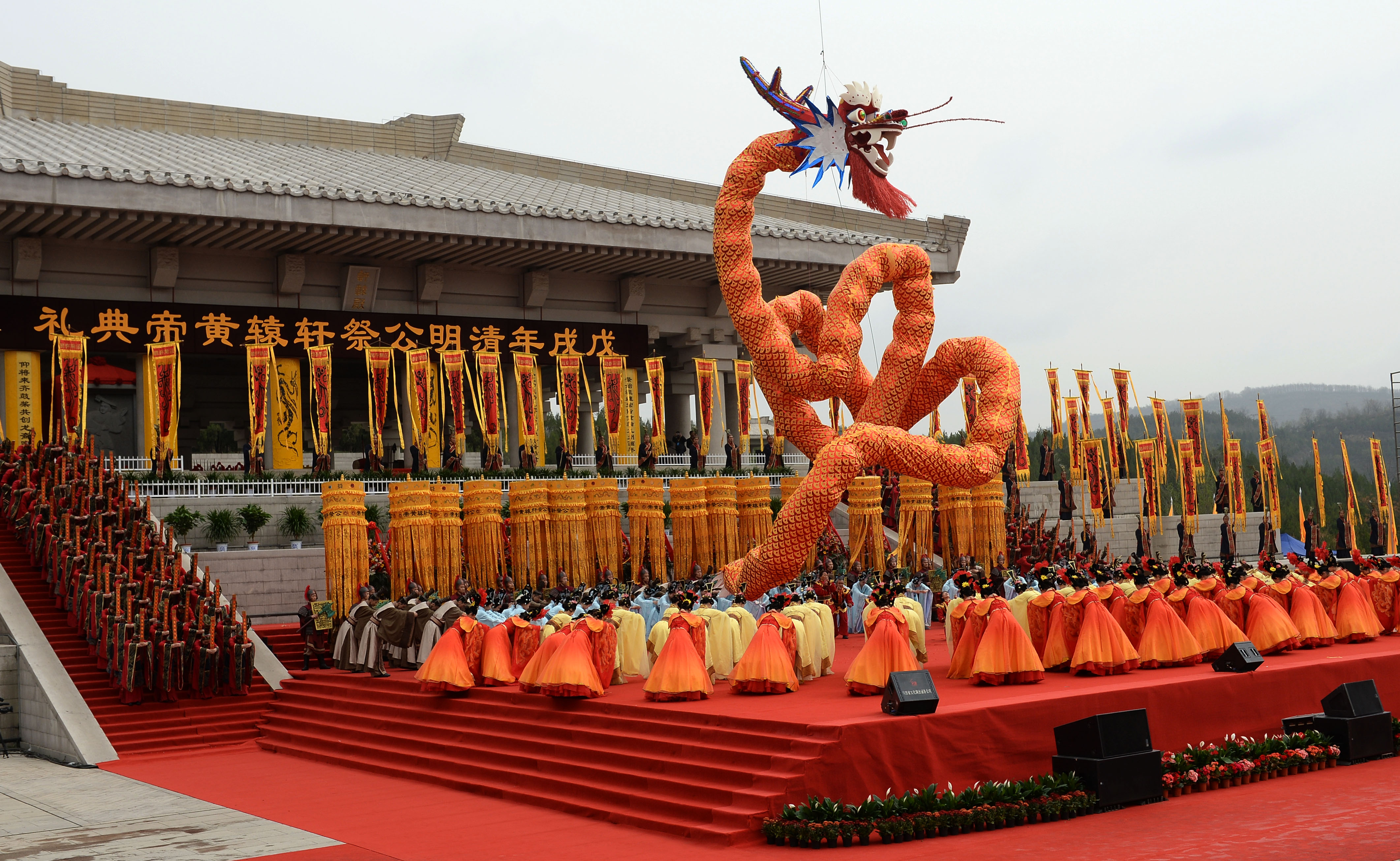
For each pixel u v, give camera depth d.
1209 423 195.62
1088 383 46.47
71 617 24.33
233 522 31.69
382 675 22.50
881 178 23.27
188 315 39.09
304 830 14.34
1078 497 47.59
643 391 57.22
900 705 14.01
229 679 23.23
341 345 41.56
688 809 13.61
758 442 53.91
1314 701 17.73
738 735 14.59
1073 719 15.05
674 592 24.55
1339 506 53.44
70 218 34.81
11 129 40.25
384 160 48.53
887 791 13.58
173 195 35.22
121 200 34.50
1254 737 16.81
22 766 20.36
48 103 43.91
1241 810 13.61
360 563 27.61
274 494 33.47
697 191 54.34
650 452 42.16
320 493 33.94
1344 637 21.91
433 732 19.05
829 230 50.47
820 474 21.78
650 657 20.78
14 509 27.62
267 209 36.62
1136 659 18.14
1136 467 52.53
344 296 41.62
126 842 13.98
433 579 29.66
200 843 13.80
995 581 18.56
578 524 32.91
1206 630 18.98
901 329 24.00
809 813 12.78
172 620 22.94
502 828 14.10
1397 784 14.88
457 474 37.81
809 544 21.98
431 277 42.78
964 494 36.16
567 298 46.53
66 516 25.48
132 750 20.75
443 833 13.93
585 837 13.51
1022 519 41.19
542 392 49.31
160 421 33.62
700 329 49.44
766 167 23.72
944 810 13.00
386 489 36.12
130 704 22.14
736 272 23.69
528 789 15.94
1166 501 68.62
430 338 43.09
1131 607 19.34
